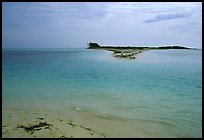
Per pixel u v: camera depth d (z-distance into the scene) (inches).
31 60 2135.8
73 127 407.2
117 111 522.3
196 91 726.5
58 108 540.4
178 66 1480.1
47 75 1096.8
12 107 544.4
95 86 805.9
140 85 826.2
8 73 1175.0
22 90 743.1
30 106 554.9
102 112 513.7
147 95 673.6
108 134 390.9
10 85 832.3
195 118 479.8
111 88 772.0
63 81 916.0
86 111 519.5
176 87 790.5
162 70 1272.1
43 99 625.3
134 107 553.6
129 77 1019.3
